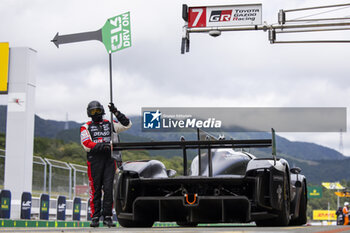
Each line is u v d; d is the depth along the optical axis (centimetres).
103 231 1510
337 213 7725
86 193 6250
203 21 4634
